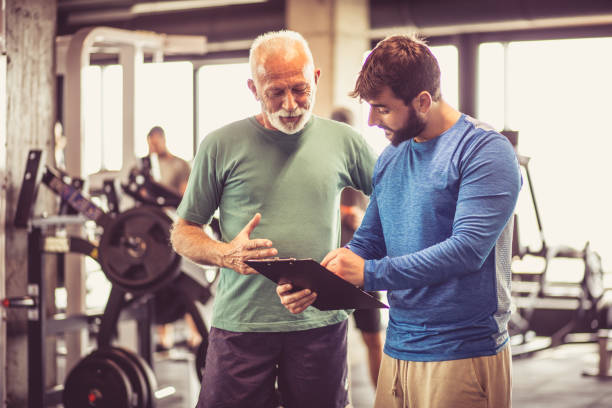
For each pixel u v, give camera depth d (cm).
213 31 821
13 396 392
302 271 173
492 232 166
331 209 226
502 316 178
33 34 411
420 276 168
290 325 221
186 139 933
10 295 396
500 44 790
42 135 415
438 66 175
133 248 353
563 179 764
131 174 417
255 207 221
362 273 172
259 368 223
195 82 930
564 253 639
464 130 174
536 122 773
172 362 558
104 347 364
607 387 504
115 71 920
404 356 183
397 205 185
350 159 232
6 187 395
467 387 174
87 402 361
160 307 412
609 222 754
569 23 682
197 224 229
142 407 360
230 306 224
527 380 527
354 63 709
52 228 437
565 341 650
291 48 207
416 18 721
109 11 932
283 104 208
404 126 174
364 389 486
